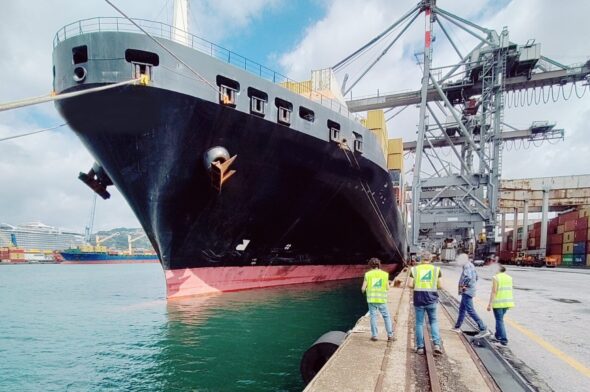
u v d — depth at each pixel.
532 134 47.91
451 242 57.59
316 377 4.98
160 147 12.02
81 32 10.88
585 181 55.22
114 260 109.44
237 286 17.69
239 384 7.41
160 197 13.11
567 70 35.19
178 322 12.17
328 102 19.27
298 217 17.50
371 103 43.66
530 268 46.28
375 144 20.02
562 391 4.85
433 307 6.10
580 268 46.06
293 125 14.31
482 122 34.97
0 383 7.70
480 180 32.03
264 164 14.37
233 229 15.56
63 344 10.67
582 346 6.94
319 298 17.05
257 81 13.23
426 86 33.28
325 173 16.70
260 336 10.80
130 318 14.07
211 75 12.02
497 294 7.11
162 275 50.06
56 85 11.61
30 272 62.75
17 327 13.17
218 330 11.30
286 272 20.34
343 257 23.55
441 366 5.46
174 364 8.55
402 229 33.97
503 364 5.71
